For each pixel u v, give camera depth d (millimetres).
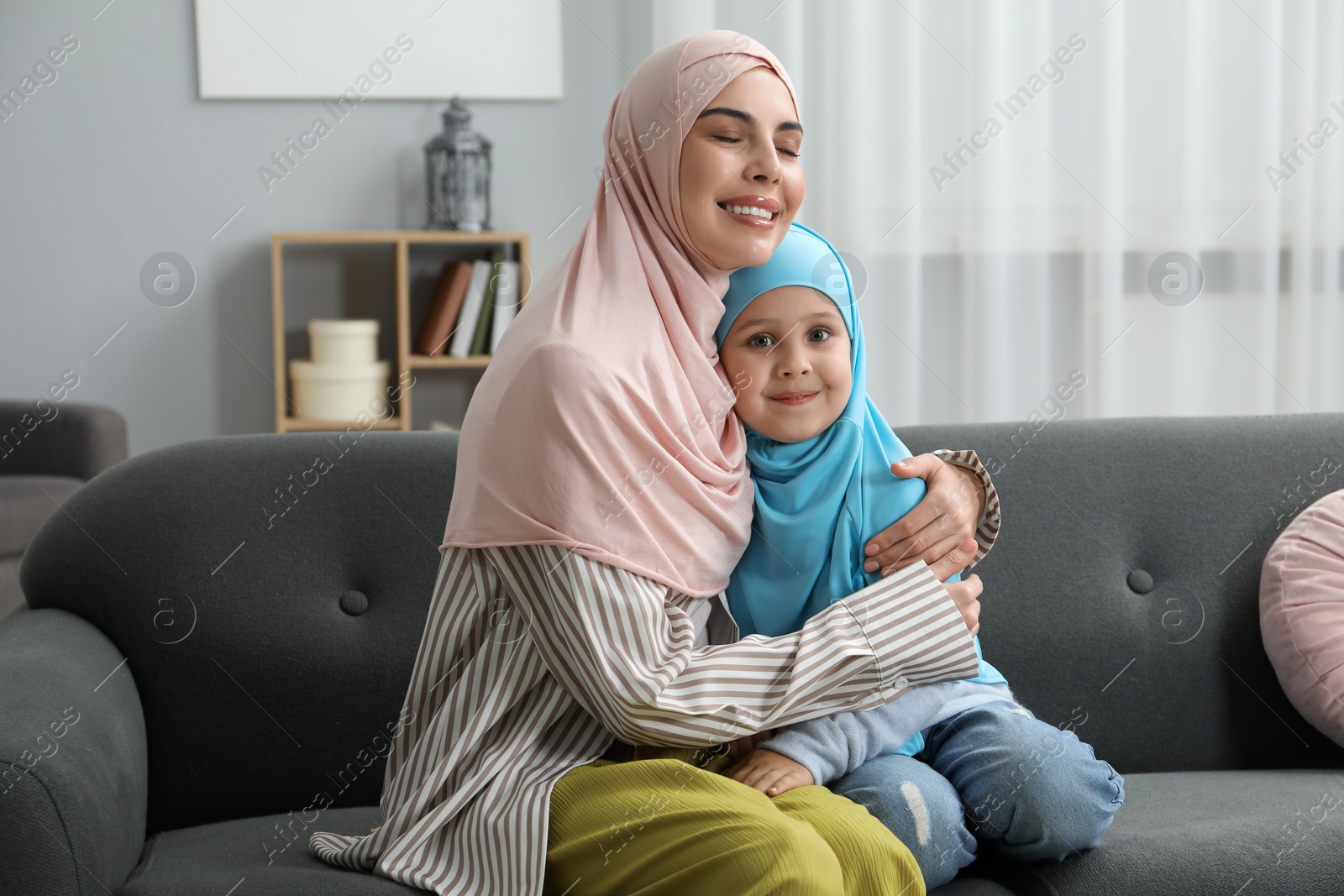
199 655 1310
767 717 1041
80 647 1229
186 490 1369
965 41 3178
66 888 927
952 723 1179
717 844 904
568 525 1030
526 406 1051
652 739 1025
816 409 1187
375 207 3447
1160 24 3152
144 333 3410
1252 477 1548
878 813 1031
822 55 3137
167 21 3332
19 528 2637
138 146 3355
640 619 1036
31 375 3373
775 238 1159
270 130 3395
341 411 3262
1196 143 3156
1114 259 3172
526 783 1028
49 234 3344
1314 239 3170
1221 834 1126
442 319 3293
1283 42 3143
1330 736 1396
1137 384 3252
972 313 3213
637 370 1080
